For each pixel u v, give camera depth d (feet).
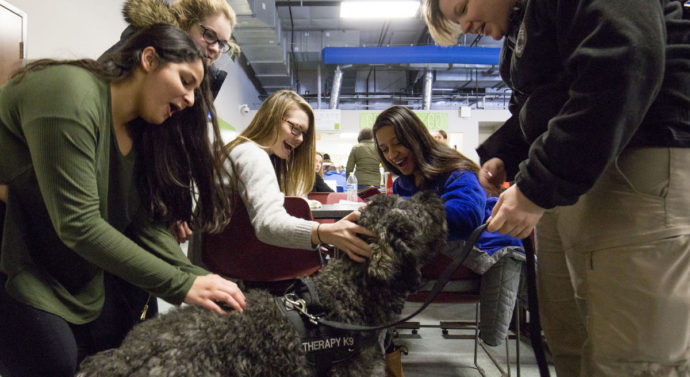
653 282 2.72
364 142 20.48
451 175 5.97
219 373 3.23
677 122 2.68
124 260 3.50
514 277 6.11
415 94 45.78
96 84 3.66
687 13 2.87
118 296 4.75
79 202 3.34
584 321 3.49
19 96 3.37
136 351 3.17
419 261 4.22
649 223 2.75
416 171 6.56
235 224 5.74
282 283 6.68
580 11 2.68
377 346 4.27
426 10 4.78
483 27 4.14
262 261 5.95
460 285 6.46
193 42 4.07
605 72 2.41
